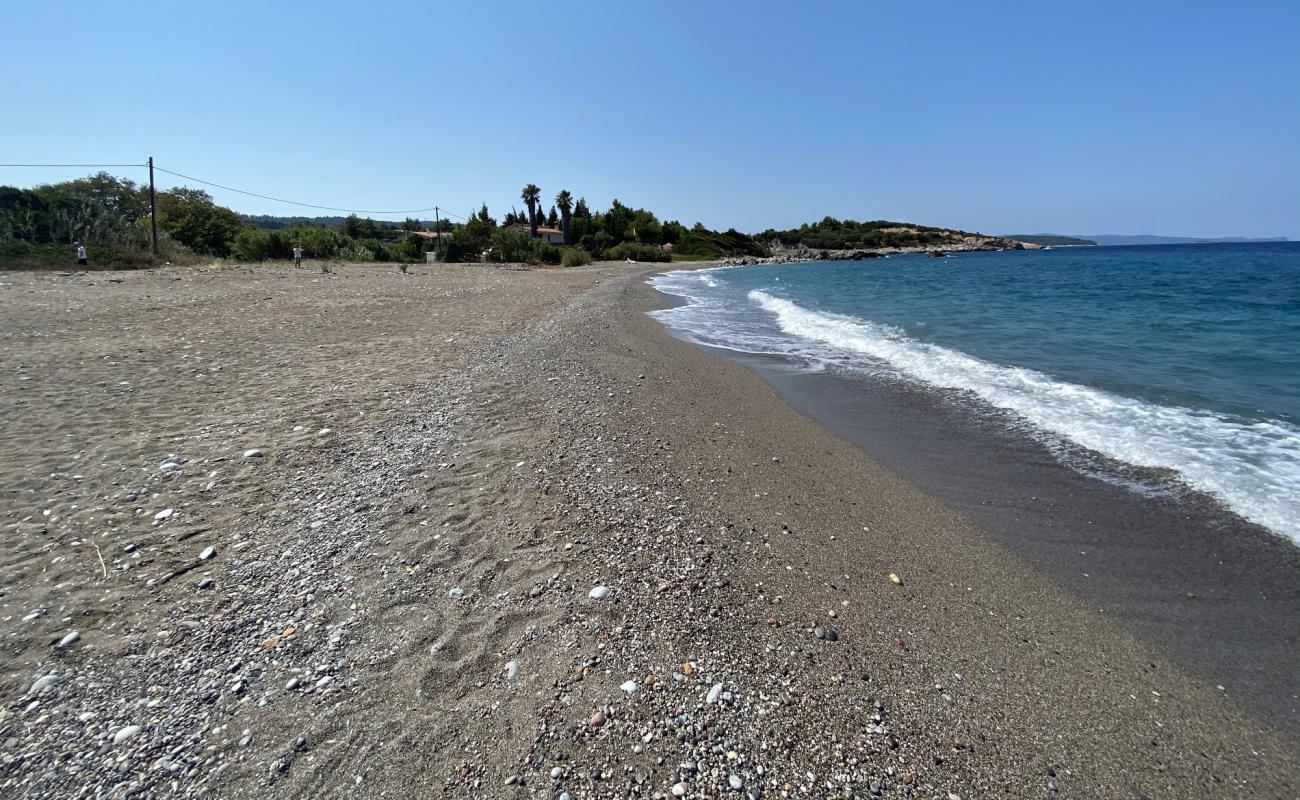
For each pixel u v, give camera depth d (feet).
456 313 52.70
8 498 15.15
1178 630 11.74
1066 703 9.77
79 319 40.98
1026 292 81.51
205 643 10.17
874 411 26.78
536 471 17.57
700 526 14.93
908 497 17.80
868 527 15.83
